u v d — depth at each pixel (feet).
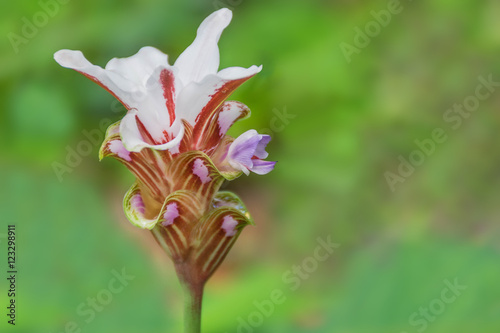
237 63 4.09
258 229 4.38
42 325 2.81
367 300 2.74
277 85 4.04
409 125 4.26
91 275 2.86
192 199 2.35
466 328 2.64
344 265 3.79
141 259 2.90
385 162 4.25
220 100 2.31
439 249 2.76
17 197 2.92
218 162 2.37
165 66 2.27
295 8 4.35
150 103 2.31
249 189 4.57
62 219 2.90
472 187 4.13
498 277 2.69
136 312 2.84
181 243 2.38
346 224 4.07
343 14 4.43
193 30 4.29
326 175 4.14
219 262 2.40
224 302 2.90
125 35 4.21
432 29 4.38
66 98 4.11
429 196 4.14
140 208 2.37
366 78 4.29
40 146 3.94
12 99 4.04
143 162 2.34
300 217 4.16
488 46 4.32
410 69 4.34
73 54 2.28
